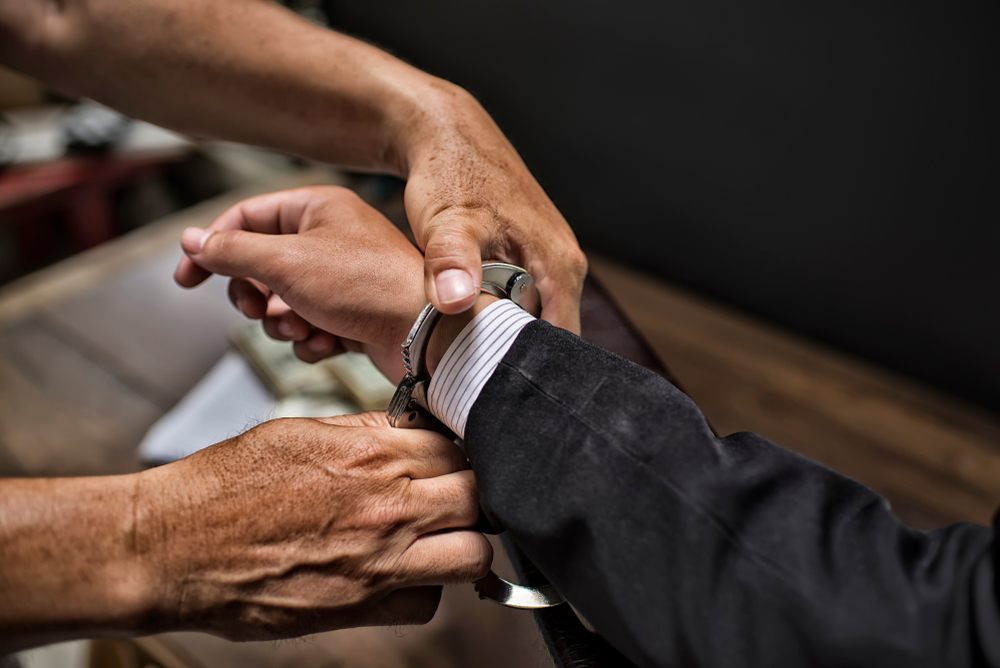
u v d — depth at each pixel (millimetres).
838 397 775
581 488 315
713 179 890
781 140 807
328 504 349
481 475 334
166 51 469
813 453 698
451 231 389
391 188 992
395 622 372
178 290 796
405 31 1079
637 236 1014
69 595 326
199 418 595
